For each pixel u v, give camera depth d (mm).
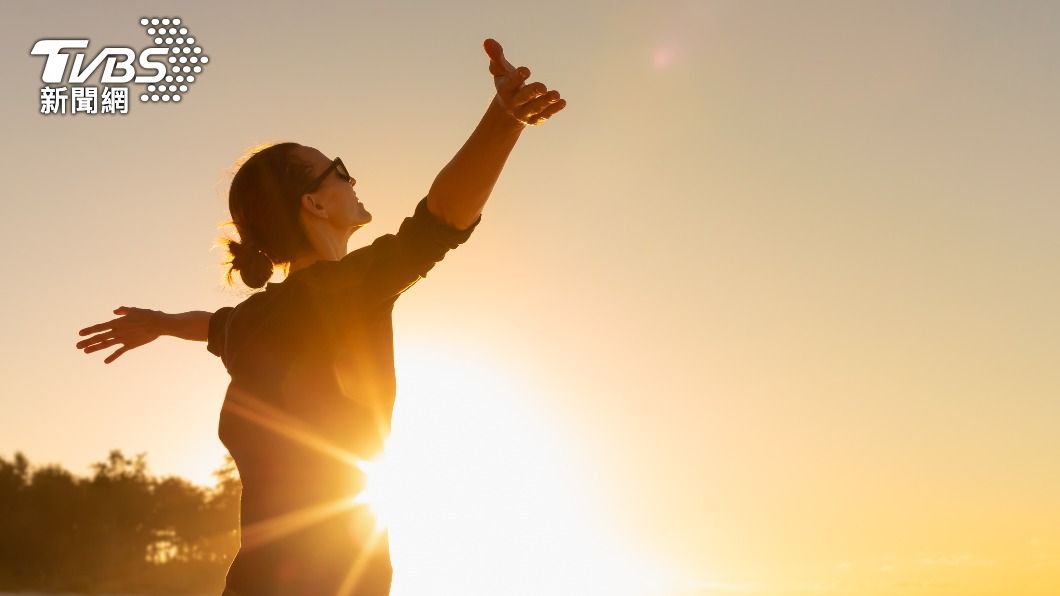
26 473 80875
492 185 1731
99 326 2863
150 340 2906
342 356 1850
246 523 1870
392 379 1918
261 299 1996
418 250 1770
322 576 1804
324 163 2102
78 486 82250
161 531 84562
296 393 1856
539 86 1615
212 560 86250
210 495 87125
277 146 2111
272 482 1855
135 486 83688
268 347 1898
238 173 2115
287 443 1854
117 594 80062
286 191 2047
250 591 1812
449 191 1722
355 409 1871
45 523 79812
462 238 1783
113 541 81875
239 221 2127
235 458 1952
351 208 2100
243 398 1931
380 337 1877
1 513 78500
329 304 1827
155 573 83562
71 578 79438
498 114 1646
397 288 1811
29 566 78562
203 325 2898
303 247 2076
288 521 1825
